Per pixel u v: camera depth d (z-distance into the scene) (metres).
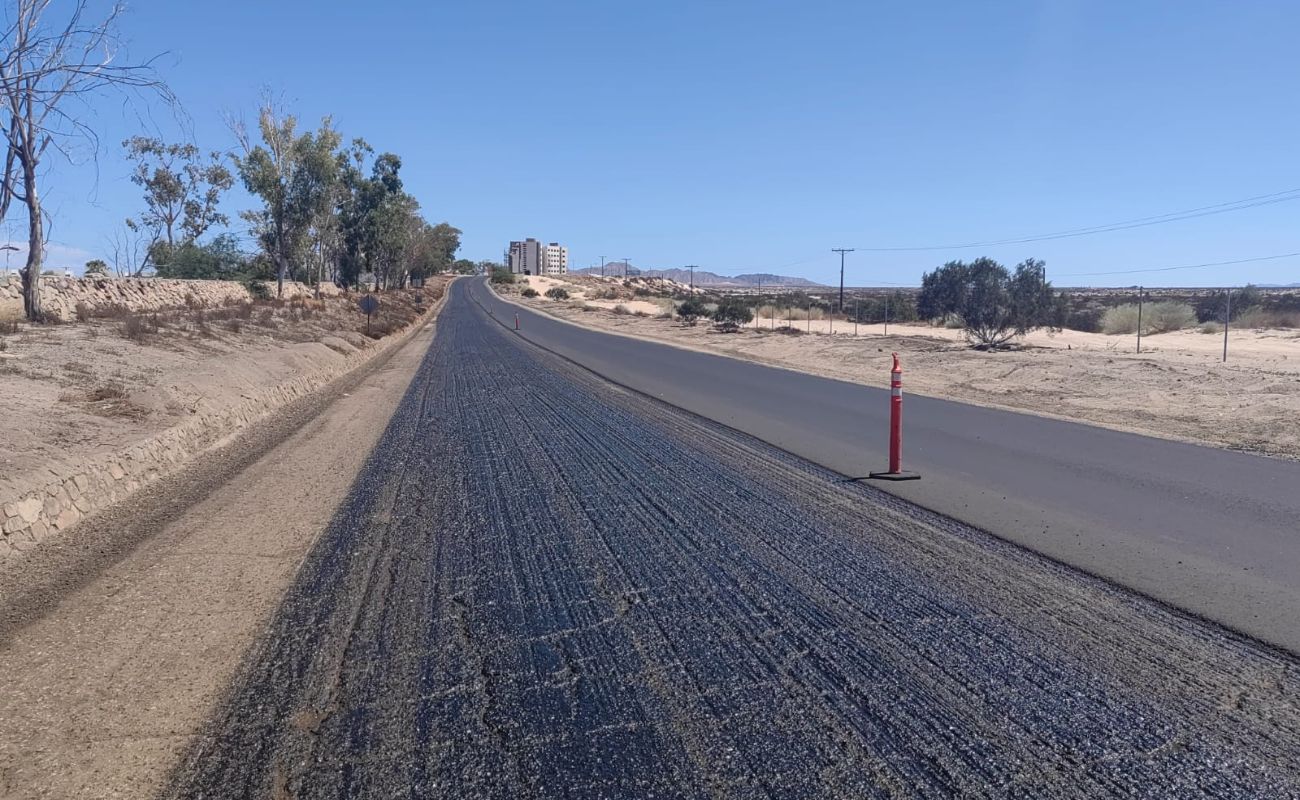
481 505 9.62
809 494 9.75
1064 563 7.03
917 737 4.27
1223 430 13.96
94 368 15.66
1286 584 6.40
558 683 5.03
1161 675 4.92
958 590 6.44
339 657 5.51
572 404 19.03
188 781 4.09
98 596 6.77
